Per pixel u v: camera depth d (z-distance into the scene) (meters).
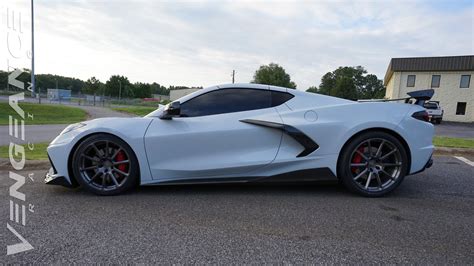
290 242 2.34
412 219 2.82
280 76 71.56
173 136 3.36
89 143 3.30
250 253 2.17
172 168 3.37
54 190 3.53
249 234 2.46
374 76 87.06
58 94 48.16
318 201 3.29
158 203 3.14
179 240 2.34
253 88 3.64
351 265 2.04
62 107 27.22
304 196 3.45
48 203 3.09
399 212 3.00
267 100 3.60
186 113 3.50
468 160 5.73
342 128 3.43
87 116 22.16
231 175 3.46
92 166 3.36
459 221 2.80
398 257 2.15
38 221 2.64
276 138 3.46
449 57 33.09
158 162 3.38
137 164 3.38
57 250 2.16
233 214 2.88
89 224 2.60
